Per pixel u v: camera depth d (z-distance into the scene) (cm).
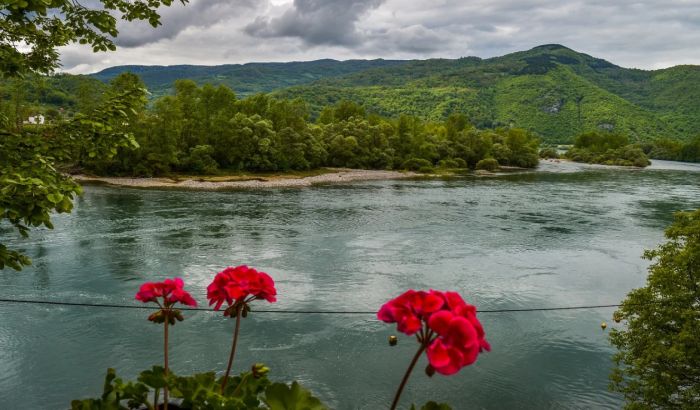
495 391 1659
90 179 7594
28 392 1574
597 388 1688
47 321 2086
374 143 11538
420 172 11075
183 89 10069
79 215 4581
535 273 3009
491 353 1916
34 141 675
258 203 5766
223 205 5522
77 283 2577
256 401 383
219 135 9200
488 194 7069
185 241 3619
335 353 1891
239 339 1977
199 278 2731
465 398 1617
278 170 9644
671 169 13175
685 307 1323
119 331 2008
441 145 12606
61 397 1555
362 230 4209
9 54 655
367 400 1592
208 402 371
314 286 2661
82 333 1983
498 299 2536
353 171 10638
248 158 9281
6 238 3541
